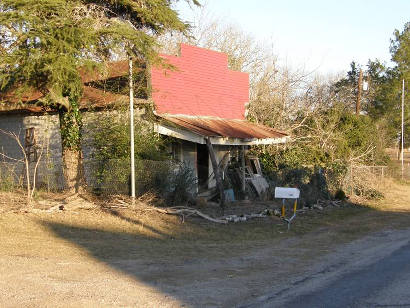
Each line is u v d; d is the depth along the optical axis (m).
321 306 6.60
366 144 29.86
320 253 10.71
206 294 7.20
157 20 15.70
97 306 6.42
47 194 15.95
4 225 11.96
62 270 8.34
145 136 16.28
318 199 19.67
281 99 26.73
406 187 29.62
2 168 16.44
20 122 20.12
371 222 15.84
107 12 15.70
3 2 12.56
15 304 6.36
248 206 17.70
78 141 16.36
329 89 32.78
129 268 8.77
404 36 46.25
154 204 15.08
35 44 13.19
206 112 20.17
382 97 45.28
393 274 8.55
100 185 15.58
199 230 12.98
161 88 18.25
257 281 8.09
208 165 20.03
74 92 14.66
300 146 24.77
